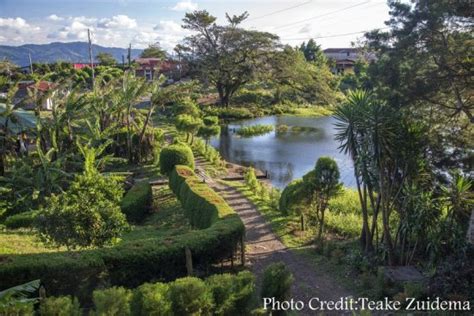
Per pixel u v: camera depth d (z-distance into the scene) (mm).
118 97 30062
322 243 14523
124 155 30969
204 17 55906
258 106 63344
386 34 15953
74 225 12305
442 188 12867
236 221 13609
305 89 59594
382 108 12406
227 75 58094
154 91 31359
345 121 12789
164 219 19609
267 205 20188
